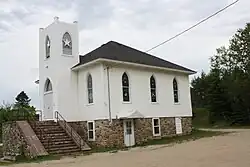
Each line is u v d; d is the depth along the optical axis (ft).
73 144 73.92
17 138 73.97
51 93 88.99
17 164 59.00
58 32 88.58
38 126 78.38
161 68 93.50
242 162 38.88
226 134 91.71
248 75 166.20
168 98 97.14
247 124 160.15
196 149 57.93
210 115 180.24
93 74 83.97
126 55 92.68
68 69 88.58
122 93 84.33
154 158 49.73
